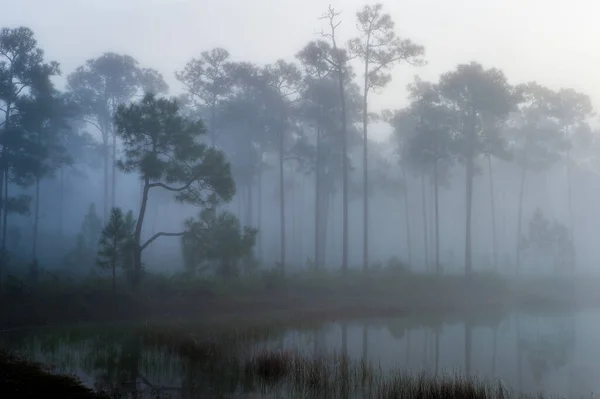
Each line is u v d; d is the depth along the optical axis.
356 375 17.92
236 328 28.78
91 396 14.36
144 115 34.62
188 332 26.69
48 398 13.69
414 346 25.78
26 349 21.97
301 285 41.81
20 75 42.34
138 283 34.31
